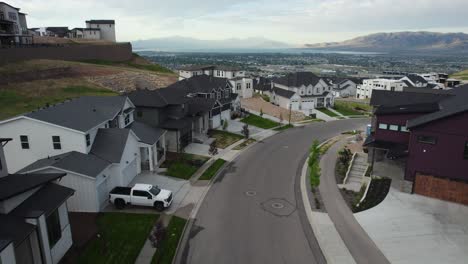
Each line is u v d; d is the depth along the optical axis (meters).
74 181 23.05
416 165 26.64
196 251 19.91
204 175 32.28
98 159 25.86
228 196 27.86
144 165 32.72
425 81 109.50
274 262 19.03
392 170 31.55
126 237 20.72
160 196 24.66
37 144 26.75
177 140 39.00
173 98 42.69
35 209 16.31
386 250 20.02
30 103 47.94
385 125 32.62
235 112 61.53
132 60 103.69
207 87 58.09
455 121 24.62
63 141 26.50
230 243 20.83
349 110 76.00
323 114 69.81
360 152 38.78
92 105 33.38
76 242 19.92
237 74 85.06
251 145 44.44
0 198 15.33
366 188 28.30
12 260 13.73
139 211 24.34
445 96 36.09
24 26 88.19
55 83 59.84
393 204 25.56
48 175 19.56
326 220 23.78
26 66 62.62
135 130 33.59
